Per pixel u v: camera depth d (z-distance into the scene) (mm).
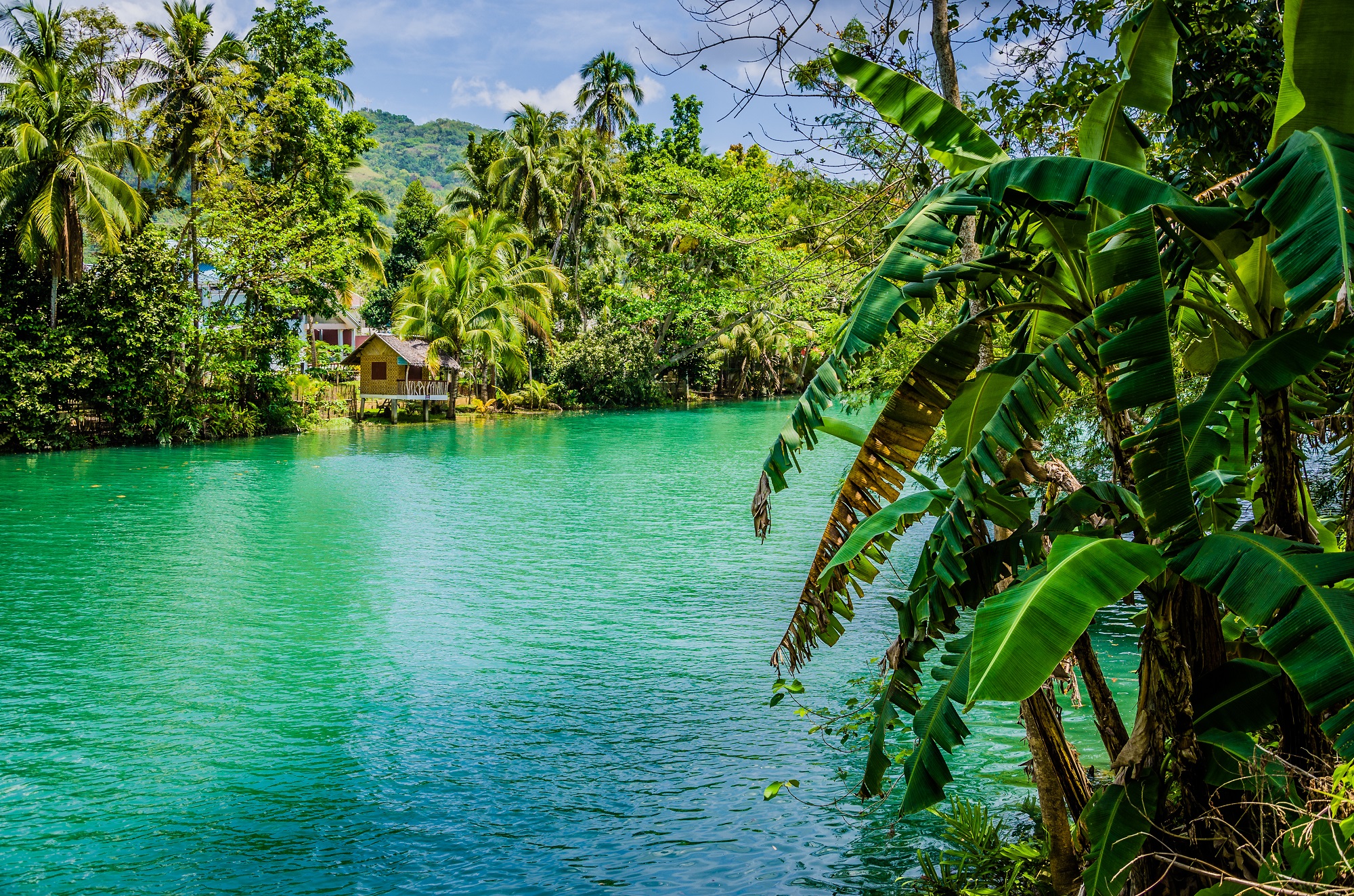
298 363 47469
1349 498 5383
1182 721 3998
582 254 71562
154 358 37031
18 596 14875
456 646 12344
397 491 26734
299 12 45781
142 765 8664
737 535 20031
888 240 9258
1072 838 5410
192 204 40031
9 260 34156
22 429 34469
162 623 13391
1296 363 3713
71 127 33469
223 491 26375
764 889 6426
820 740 9078
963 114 5086
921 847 6953
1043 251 4730
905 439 4754
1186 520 3758
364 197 52562
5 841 7277
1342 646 3156
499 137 69500
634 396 64938
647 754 8836
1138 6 7152
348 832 7379
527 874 6707
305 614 13859
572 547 18797
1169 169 7406
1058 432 10289
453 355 55188
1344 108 3893
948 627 4660
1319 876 3459
